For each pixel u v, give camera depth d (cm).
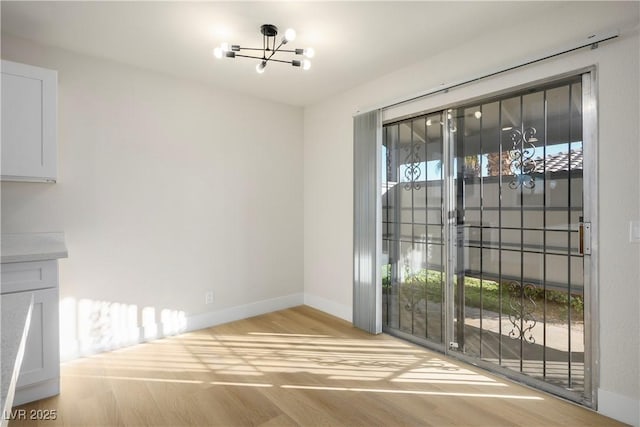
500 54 249
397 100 314
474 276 273
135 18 233
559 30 220
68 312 277
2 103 218
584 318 214
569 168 219
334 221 392
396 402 221
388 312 342
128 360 278
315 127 417
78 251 281
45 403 215
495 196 258
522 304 245
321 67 315
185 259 341
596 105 204
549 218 229
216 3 217
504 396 228
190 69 317
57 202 271
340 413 210
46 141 233
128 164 305
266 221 401
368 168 344
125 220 304
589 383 213
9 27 242
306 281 433
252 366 270
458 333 284
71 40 262
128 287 306
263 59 259
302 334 339
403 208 326
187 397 225
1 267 200
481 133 266
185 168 339
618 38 196
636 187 192
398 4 219
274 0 214
